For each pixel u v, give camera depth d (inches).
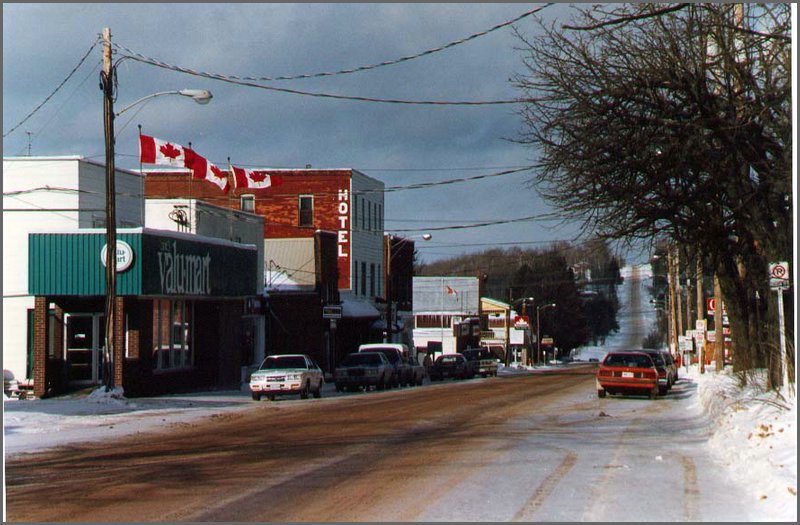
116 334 1449.3
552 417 1099.3
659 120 868.6
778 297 911.0
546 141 917.8
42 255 1437.0
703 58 865.5
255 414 1182.3
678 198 946.1
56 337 1507.1
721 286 1341.0
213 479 598.2
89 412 1159.6
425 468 637.9
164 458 717.9
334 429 951.0
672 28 883.4
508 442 807.7
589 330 6387.8
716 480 574.2
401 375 2004.2
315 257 2407.7
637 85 863.1
